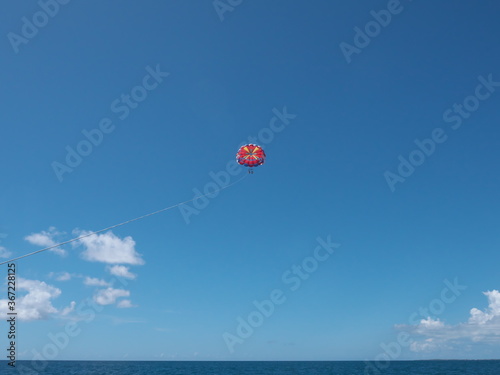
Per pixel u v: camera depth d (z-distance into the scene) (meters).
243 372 122.62
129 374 106.75
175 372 119.75
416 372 112.31
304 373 116.38
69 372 115.56
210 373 116.31
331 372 121.38
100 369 136.12
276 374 112.06
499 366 159.75
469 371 116.75
